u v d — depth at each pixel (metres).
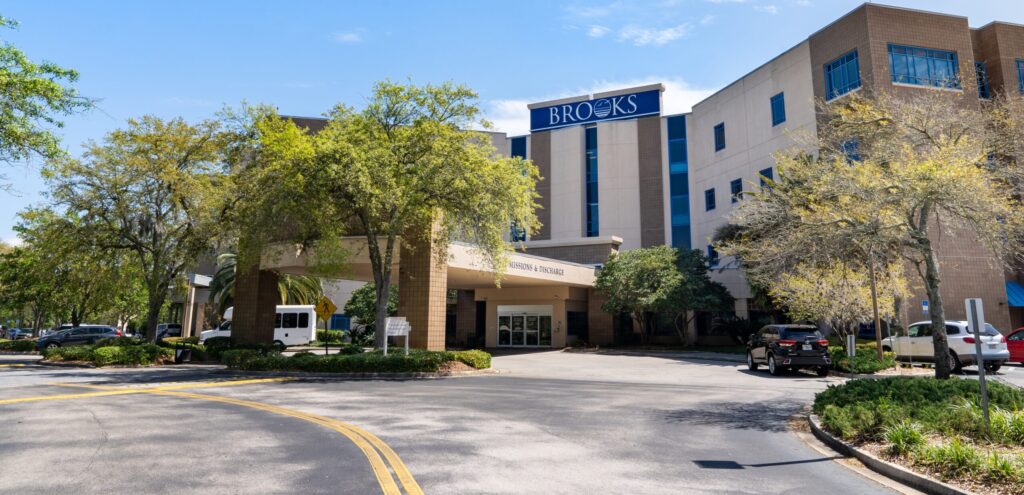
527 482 6.27
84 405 12.09
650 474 6.74
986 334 19.31
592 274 40.00
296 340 39.22
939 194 11.73
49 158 15.99
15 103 14.84
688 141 50.28
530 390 15.27
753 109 43.06
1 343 36.62
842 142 16.31
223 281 41.62
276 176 19.80
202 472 6.58
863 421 8.41
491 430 9.36
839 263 17.92
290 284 43.34
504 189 20.16
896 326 24.97
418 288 24.23
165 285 25.86
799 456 7.95
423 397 13.61
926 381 10.88
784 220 15.99
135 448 7.88
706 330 43.56
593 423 10.20
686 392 15.09
